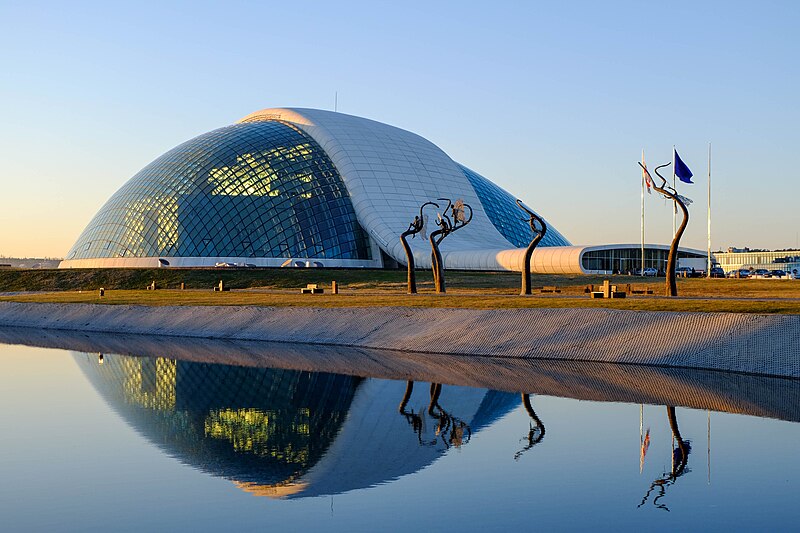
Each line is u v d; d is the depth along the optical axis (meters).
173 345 41.81
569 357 32.72
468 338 36.66
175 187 89.38
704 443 18.00
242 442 18.91
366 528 12.59
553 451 17.48
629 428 19.70
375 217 87.69
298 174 90.88
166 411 23.08
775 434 18.86
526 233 99.12
